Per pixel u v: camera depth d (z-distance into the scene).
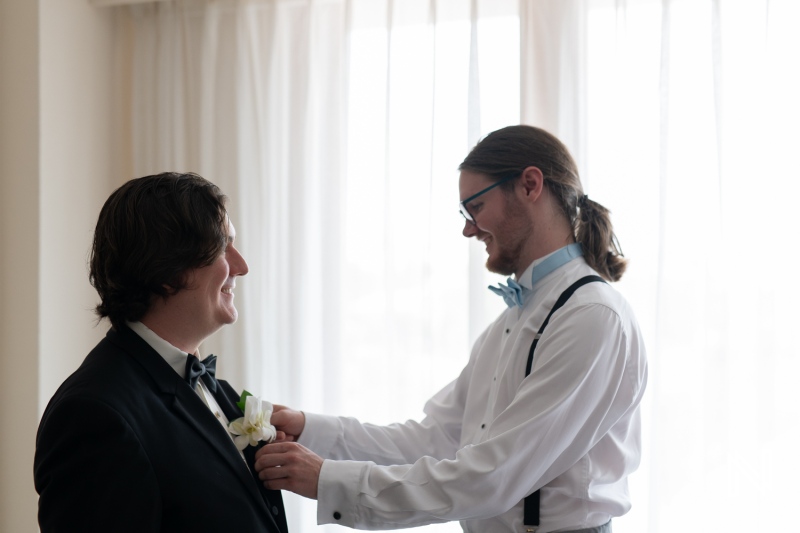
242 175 3.06
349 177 2.97
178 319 1.41
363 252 2.96
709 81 2.55
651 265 2.60
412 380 2.86
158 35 3.20
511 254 1.89
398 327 2.87
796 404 2.41
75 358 3.12
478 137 2.73
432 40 2.80
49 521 1.20
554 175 1.85
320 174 3.02
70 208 3.10
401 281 2.88
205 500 1.30
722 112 2.49
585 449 1.73
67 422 1.22
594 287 1.79
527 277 1.88
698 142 2.55
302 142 3.01
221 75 3.14
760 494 2.41
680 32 2.58
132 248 1.34
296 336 2.98
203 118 3.10
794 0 2.44
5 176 2.99
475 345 2.13
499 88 2.77
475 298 2.71
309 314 3.03
